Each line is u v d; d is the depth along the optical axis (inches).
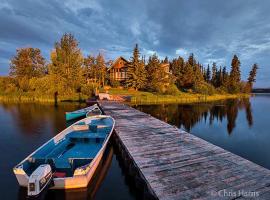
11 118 813.9
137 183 278.8
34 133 596.7
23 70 1829.5
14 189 288.2
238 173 244.8
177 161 281.7
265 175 239.5
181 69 2298.2
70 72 1529.3
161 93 1713.8
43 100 1427.2
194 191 205.5
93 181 304.3
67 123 729.6
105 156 427.5
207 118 902.4
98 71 1831.9
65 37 1587.1
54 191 253.4
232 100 1910.7
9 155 427.2
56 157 348.2
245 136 610.9
